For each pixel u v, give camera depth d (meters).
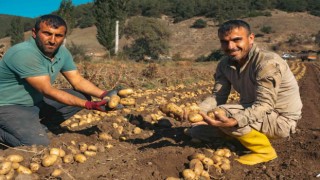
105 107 1.65
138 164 1.52
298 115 1.61
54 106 1.96
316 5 39.16
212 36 29.23
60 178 1.39
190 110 1.49
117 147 1.83
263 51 1.50
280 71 1.46
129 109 2.79
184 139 1.92
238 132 1.53
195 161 1.46
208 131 1.76
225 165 1.51
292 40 25.88
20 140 1.66
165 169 1.47
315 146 1.71
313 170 1.49
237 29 1.46
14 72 1.66
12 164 1.39
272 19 34.06
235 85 1.65
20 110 1.73
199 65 10.62
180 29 32.47
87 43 25.16
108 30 10.57
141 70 5.70
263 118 1.54
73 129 2.25
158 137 2.03
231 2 38.38
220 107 1.55
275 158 1.62
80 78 1.95
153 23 15.74
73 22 10.26
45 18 1.61
